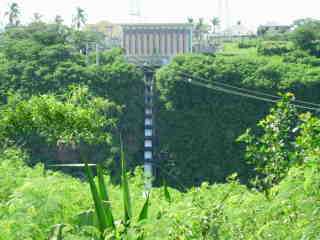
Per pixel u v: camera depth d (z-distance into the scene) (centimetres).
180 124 8006
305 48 9525
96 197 1175
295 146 1313
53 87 7581
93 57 8788
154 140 7875
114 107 6675
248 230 967
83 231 1052
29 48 7925
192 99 8106
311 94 8062
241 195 1138
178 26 12738
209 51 12506
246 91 8112
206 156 7712
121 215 1387
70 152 4344
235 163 7569
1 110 2209
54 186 1362
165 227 1000
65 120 2158
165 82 8150
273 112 1472
